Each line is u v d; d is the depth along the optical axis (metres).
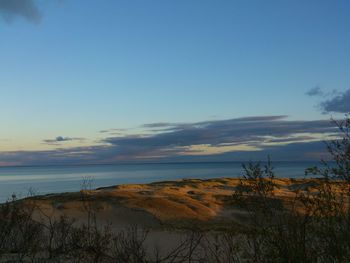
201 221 27.80
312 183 6.86
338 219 6.41
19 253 10.37
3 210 12.02
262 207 7.03
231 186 49.91
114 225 26.33
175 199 34.69
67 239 11.48
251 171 7.15
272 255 6.55
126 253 9.44
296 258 6.36
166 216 28.91
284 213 6.86
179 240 17.47
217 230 20.16
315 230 6.56
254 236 7.00
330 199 6.49
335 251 6.29
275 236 6.59
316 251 6.47
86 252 10.05
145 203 32.06
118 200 32.44
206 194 38.72
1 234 11.04
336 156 6.48
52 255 10.00
